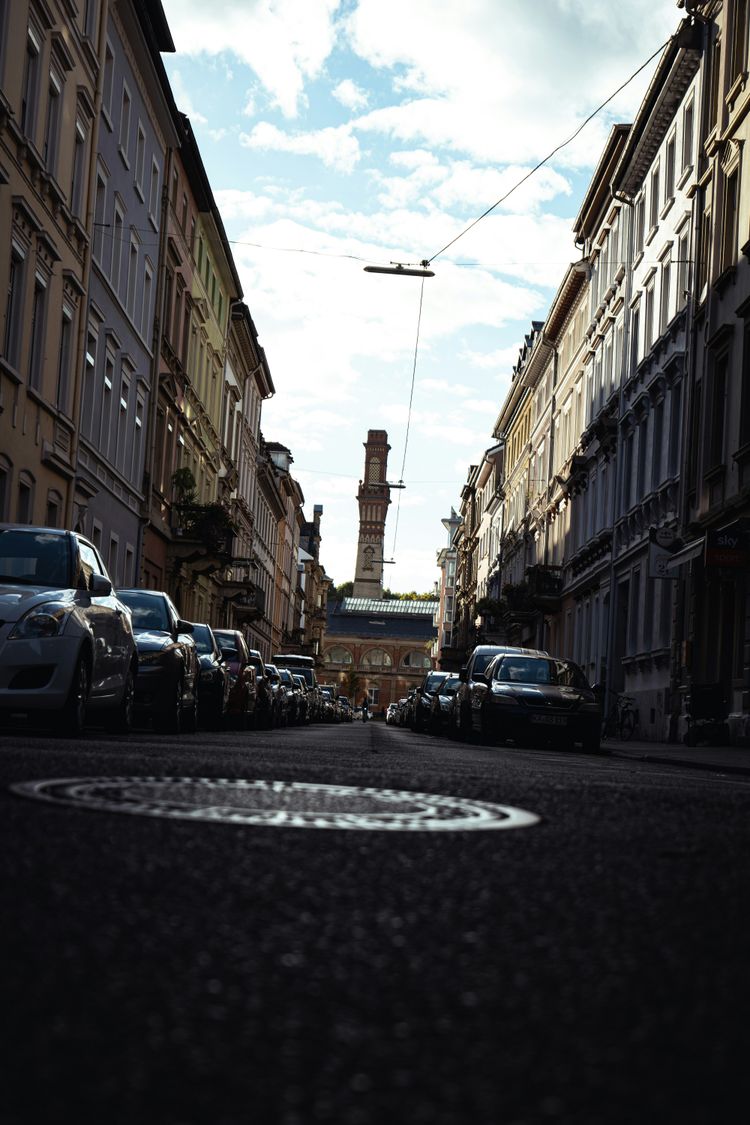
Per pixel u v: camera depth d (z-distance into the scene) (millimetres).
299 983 2625
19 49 22141
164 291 38344
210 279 47562
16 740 9898
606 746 24875
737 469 25844
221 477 53844
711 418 28188
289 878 3811
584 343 47469
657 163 36219
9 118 21344
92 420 30047
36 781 5965
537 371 61438
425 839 4797
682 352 31062
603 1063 2162
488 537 87625
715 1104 1969
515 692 22484
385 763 10141
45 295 24891
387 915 3381
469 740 25562
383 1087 1978
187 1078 1987
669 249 33812
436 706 35219
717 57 29797
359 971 2756
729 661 26891
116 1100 1882
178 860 3988
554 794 7234
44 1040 2164
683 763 16938
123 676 13875
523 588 53531
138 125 33438
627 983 2775
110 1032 2225
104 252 30641
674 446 32469
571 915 3520
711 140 28875
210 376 49625
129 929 3055
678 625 30156
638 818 6102
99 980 2576
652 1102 1964
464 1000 2551
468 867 4215
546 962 2943
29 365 24188
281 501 86250
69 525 27547
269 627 82375
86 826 4543
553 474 55469
